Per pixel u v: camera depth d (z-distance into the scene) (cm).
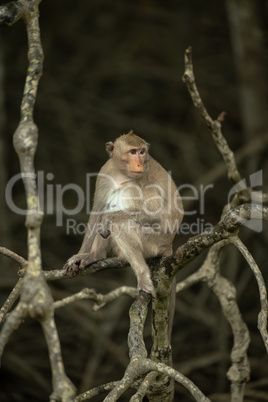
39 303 423
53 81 1719
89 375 1100
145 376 592
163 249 747
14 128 1692
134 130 1672
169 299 637
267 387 1101
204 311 1266
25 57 1772
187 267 1295
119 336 1275
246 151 1361
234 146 1648
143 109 1764
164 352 638
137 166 763
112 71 1778
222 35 1764
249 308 1302
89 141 1667
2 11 500
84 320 1176
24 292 426
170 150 1680
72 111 1692
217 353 1127
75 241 1478
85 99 1728
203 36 1786
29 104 470
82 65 1800
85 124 1695
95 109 1673
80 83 1786
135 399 574
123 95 1780
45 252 1441
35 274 429
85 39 1828
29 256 432
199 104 683
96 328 1167
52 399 409
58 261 1432
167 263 601
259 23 1488
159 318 629
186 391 1112
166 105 1762
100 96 1772
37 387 1131
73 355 1238
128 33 1836
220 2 1802
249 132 1470
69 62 1808
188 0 1808
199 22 1764
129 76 1797
